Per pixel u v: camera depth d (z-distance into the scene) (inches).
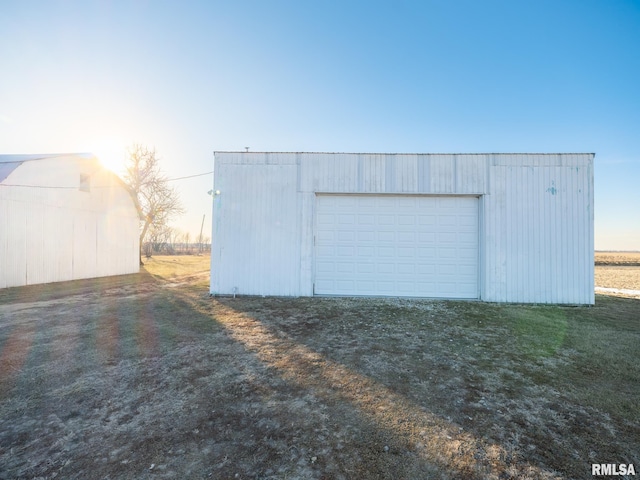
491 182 310.8
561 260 303.3
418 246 322.0
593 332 208.1
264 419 107.6
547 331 210.1
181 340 189.2
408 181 317.1
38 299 324.5
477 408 114.8
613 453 91.4
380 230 324.8
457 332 206.4
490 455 90.1
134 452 91.1
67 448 92.9
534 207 306.7
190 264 884.6
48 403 117.7
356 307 274.8
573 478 81.9
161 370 146.6
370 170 319.9
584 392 127.0
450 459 88.4
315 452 91.0
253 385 132.0
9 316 249.0
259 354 166.4
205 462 87.0
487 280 305.4
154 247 1369.3
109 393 125.1
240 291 324.5
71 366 151.0
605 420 107.8
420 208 323.0
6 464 86.2
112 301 309.3
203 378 138.4
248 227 325.7
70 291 379.9
